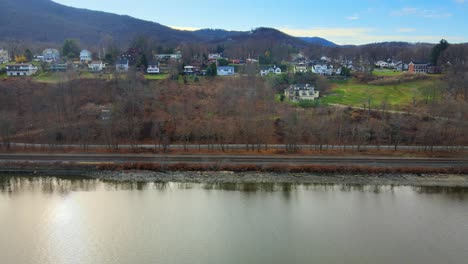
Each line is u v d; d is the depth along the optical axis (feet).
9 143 267.80
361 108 335.88
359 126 291.38
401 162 249.96
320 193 212.43
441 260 149.48
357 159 252.21
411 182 226.99
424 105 347.15
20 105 332.60
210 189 215.92
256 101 352.69
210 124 298.97
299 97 374.43
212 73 444.55
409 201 203.10
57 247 154.92
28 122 304.50
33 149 266.16
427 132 280.31
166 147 270.87
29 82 380.99
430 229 173.37
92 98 350.02
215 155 257.75
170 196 205.57
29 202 196.13
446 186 221.87
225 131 291.58
